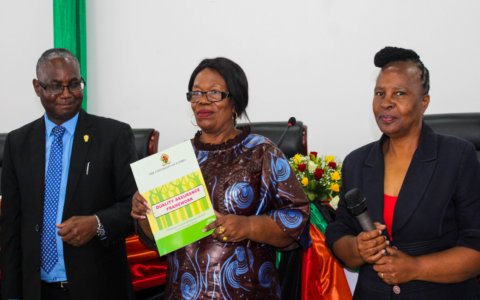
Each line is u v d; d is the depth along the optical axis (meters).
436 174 0.96
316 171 1.70
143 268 1.87
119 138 1.42
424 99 1.03
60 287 1.33
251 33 2.96
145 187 1.03
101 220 1.28
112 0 3.17
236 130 1.19
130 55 3.18
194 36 3.06
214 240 1.03
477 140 1.94
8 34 3.13
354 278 1.57
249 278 1.02
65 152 1.38
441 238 0.96
